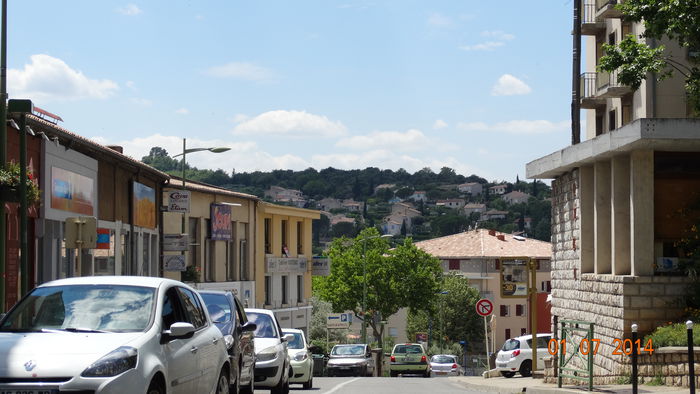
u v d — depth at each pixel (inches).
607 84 1296.8
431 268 3302.2
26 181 697.6
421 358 1998.0
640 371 817.5
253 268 2293.3
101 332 369.1
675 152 916.6
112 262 1317.7
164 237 1598.2
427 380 1460.4
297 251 2645.2
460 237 4355.3
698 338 764.0
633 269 901.8
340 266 3270.2
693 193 920.9
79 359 338.3
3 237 674.2
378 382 1290.6
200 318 448.5
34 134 981.8
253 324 592.7
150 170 1482.5
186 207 1563.7
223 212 2055.9
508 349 1411.2
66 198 1097.4
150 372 350.6
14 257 949.8
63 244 1110.4
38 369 333.1
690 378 570.6
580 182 1087.0
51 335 362.3
